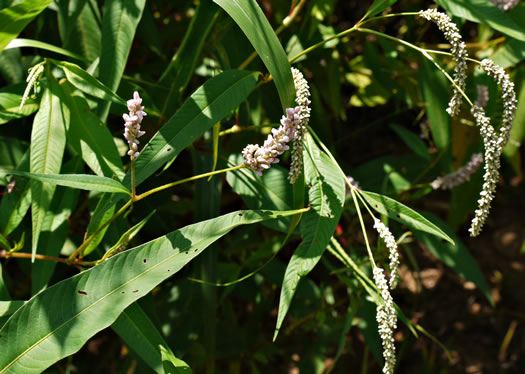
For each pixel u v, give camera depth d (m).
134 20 0.65
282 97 0.60
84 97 0.65
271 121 0.84
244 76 0.63
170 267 0.59
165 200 0.78
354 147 1.12
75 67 0.63
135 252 0.59
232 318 0.88
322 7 0.75
